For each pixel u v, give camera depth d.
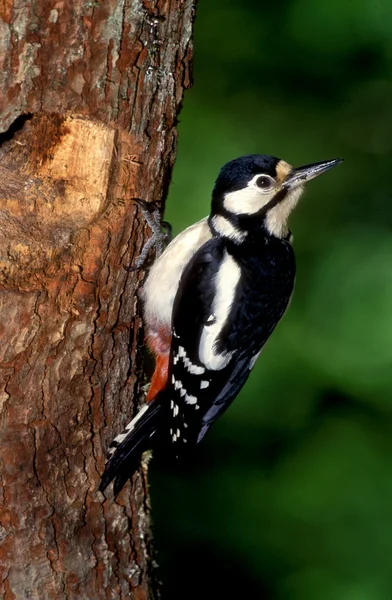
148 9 7.28
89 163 7.49
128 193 7.66
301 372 12.18
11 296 7.12
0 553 7.61
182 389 8.78
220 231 9.03
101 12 7.10
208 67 13.21
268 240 9.12
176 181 12.31
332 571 11.94
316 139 13.34
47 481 7.70
